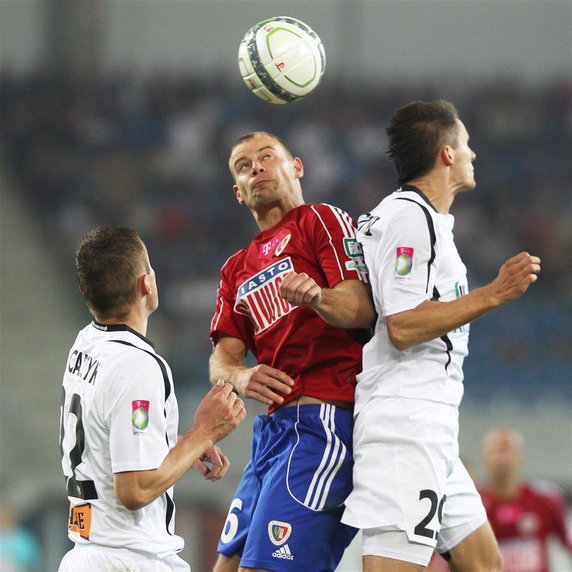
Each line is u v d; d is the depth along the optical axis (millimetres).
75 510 14453
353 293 14891
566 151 81375
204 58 88688
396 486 14109
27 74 83438
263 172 16344
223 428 14508
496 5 90188
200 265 68375
